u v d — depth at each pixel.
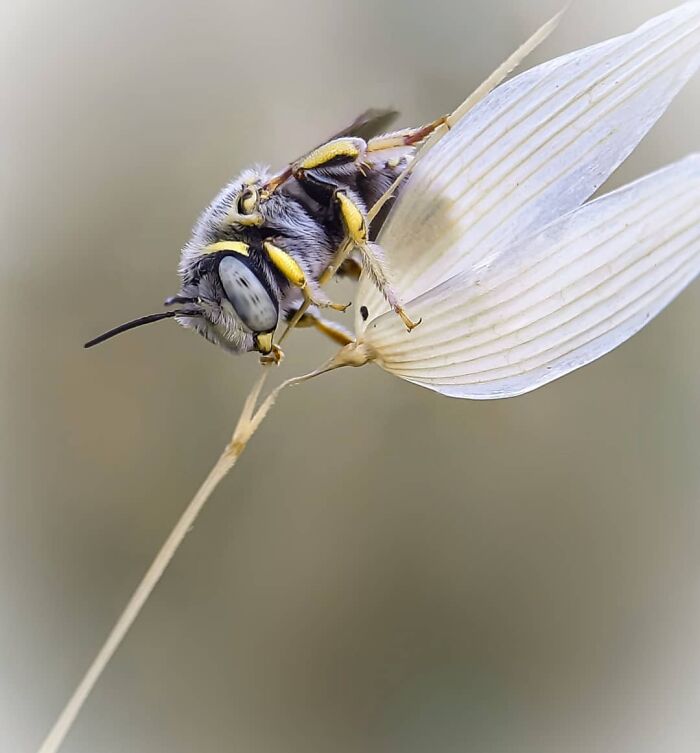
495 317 0.13
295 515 0.19
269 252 0.14
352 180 0.14
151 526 0.19
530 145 0.13
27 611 0.19
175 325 0.19
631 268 0.13
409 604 0.19
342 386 0.19
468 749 0.17
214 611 0.19
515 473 0.19
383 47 0.19
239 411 0.19
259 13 0.19
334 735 0.18
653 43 0.13
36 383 0.19
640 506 0.19
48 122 0.20
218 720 0.18
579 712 0.18
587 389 0.20
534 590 0.19
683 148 0.18
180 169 0.19
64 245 0.19
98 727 0.18
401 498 0.19
